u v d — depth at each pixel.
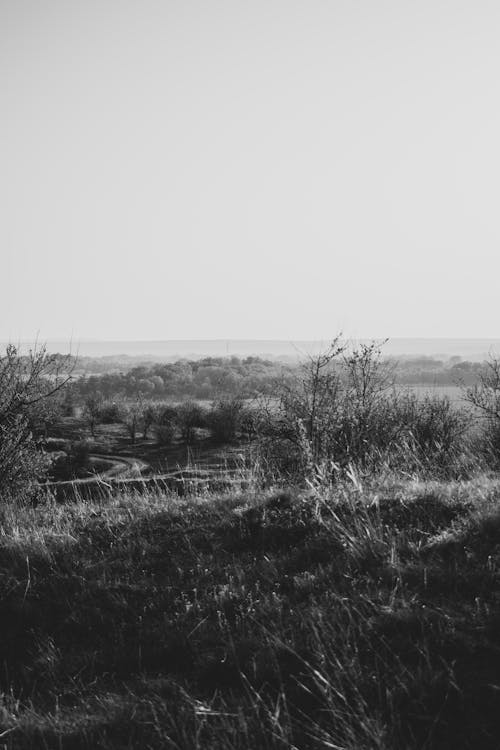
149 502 6.80
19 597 4.92
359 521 5.23
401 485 6.35
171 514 6.13
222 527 5.67
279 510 5.76
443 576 4.21
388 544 4.79
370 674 3.37
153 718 3.31
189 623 4.24
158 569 5.14
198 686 3.61
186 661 3.88
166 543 5.55
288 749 2.96
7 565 5.46
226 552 5.25
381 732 2.86
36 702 3.72
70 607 4.70
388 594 4.10
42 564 5.41
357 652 3.51
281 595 4.39
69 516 6.74
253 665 3.59
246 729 3.01
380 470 7.51
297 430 8.36
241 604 4.34
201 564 5.06
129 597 4.75
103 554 5.48
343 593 4.25
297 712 3.26
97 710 3.49
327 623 3.81
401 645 3.59
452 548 4.61
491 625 3.61
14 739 3.31
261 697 3.40
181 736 3.13
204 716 3.22
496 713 3.06
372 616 3.85
